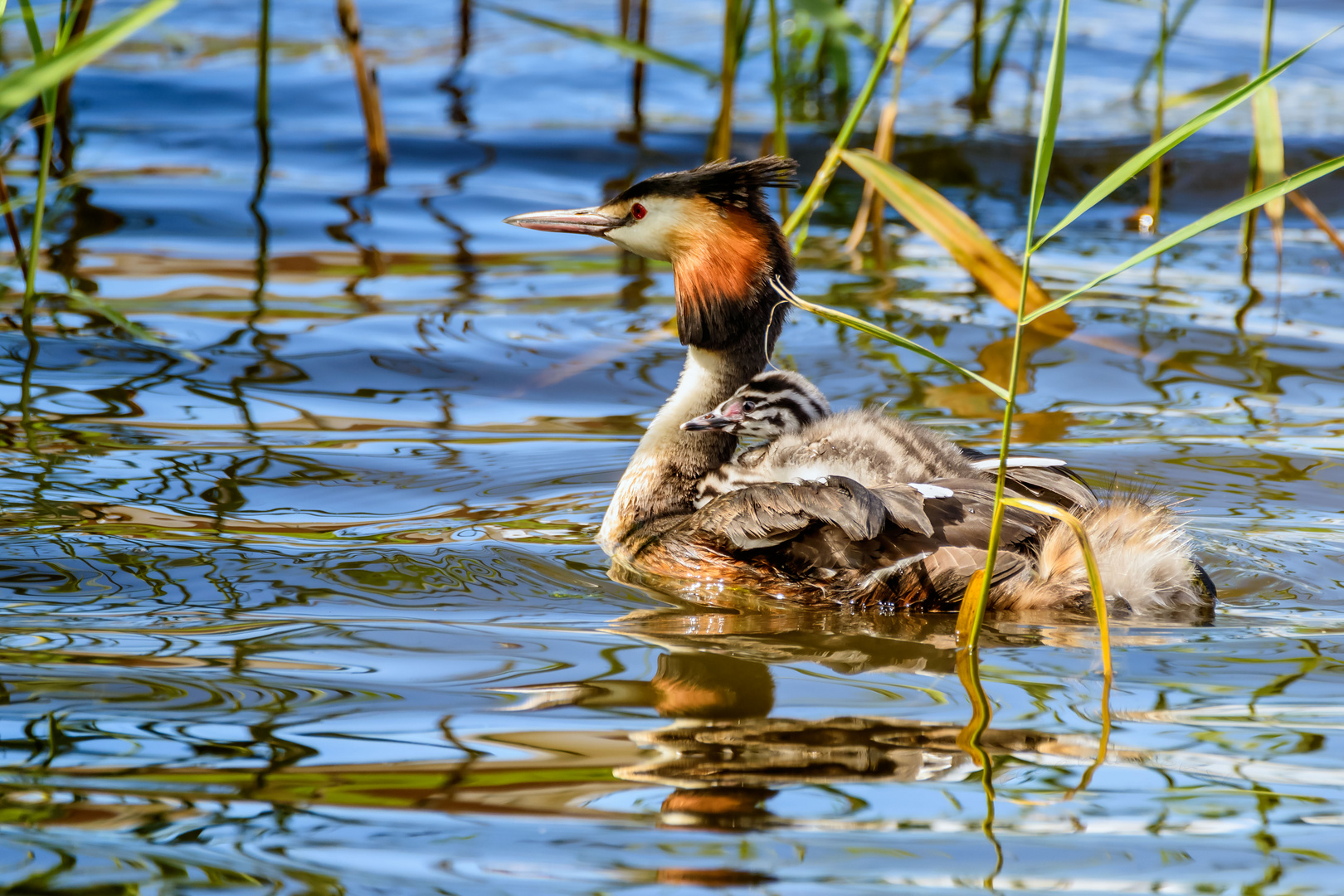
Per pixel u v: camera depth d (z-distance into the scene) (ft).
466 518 34.19
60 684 23.82
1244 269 54.75
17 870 18.11
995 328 48.32
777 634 27.81
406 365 44.65
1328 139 67.51
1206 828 19.57
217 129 68.90
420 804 20.01
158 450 36.99
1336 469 36.91
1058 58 24.16
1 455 35.81
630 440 39.93
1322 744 22.21
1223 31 88.63
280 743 21.81
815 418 35.81
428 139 67.72
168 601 28.07
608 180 63.77
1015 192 63.41
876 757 21.68
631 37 84.43
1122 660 26.12
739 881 18.16
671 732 22.49
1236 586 30.32
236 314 47.96
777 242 36.24
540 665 25.43
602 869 18.38
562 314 49.78
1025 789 20.71
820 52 77.36
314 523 33.06
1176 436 39.29
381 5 93.20
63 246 53.72
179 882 17.95
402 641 26.45
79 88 73.92
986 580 26.13
